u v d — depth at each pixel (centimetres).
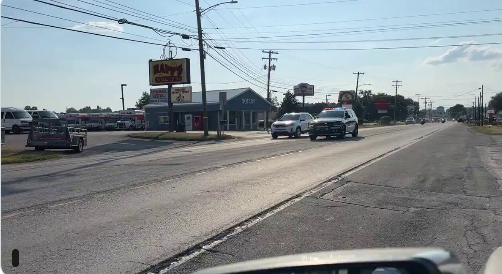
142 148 2916
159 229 761
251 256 624
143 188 1161
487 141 3053
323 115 3453
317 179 1287
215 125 6341
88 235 725
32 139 2550
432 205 940
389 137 3538
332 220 820
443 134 4191
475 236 712
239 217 842
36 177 1423
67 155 2425
